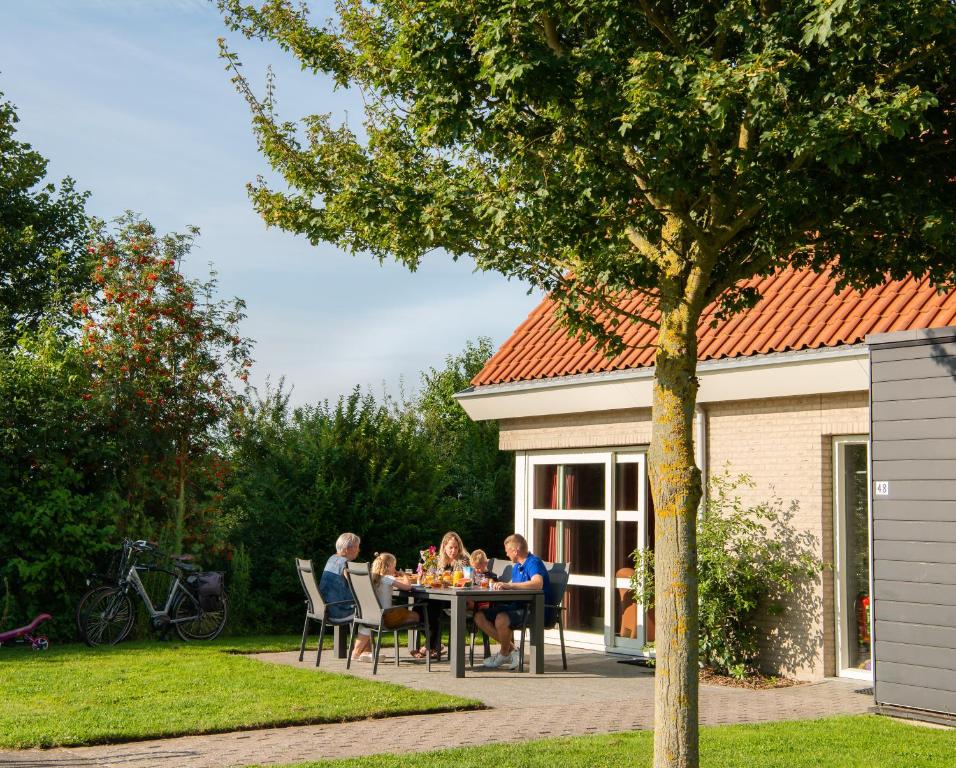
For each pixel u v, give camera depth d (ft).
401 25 22.06
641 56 19.42
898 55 20.35
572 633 49.01
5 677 35.32
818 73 20.06
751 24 20.39
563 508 50.19
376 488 58.23
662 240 22.56
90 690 32.60
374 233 24.43
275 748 24.88
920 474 30.32
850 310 38.42
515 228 23.38
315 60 28.96
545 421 50.80
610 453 47.65
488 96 21.90
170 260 55.83
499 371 52.26
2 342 55.47
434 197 22.80
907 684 29.99
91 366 53.36
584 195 21.86
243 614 54.49
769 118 19.20
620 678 37.88
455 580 40.09
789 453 39.73
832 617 38.34
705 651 39.40
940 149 21.49
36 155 96.84
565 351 49.70
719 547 39.47
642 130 20.56
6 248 92.07
